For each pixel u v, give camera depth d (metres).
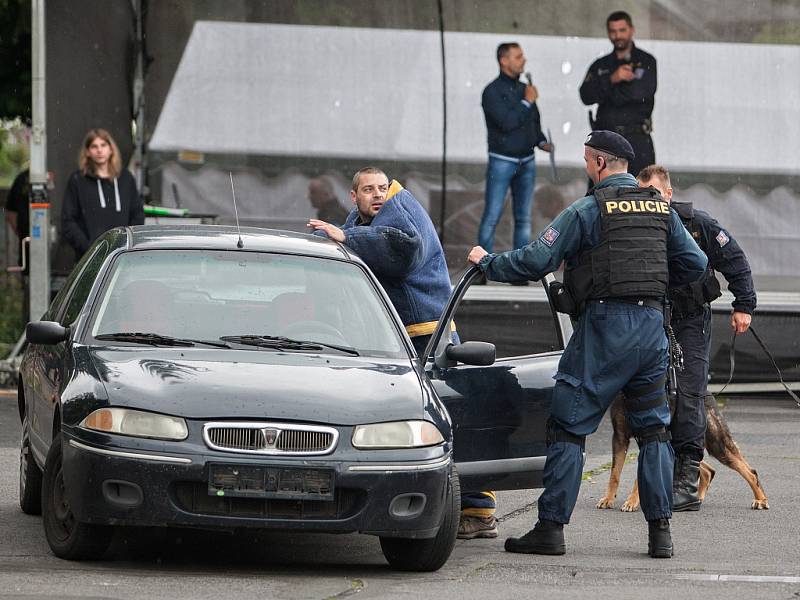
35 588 22.23
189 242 29.27
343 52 58.28
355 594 22.84
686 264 28.84
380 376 25.89
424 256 30.58
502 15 58.44
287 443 23.86
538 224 58.94
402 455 24.30
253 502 23.77
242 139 58.19
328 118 58.38
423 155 58.50
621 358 27.73
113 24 57.41
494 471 28.72
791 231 59.09
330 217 58.44
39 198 54.47
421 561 25.61
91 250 31.53
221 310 27.55
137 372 24.91
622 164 28.72
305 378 25.19
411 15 58.38
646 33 58.72
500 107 58.41
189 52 57.88
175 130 58.00
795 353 58.44
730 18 58.84
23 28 66.94
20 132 83.00
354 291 28.67
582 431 28.00
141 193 57.81
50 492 25.61
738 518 33.00
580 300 28.00
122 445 23.53
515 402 28.92
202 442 23.64
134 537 28.30
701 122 58.94
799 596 23.70
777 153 59.16
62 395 25.05
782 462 42.25
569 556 27.98
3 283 82.81
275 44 58.12
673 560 27.62
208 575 24.28
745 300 34.81
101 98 57.28
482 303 51.53
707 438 34.50
